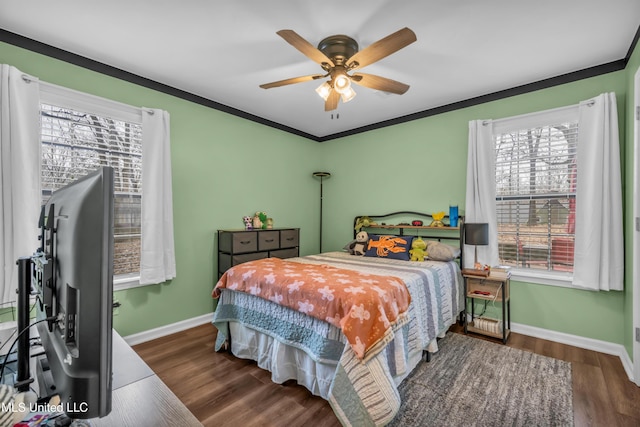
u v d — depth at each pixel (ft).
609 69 8.44
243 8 6.28
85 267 1.78
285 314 6.98
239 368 7.64
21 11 6.33
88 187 1.85
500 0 6.01
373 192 14.02
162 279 9.36
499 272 9.63
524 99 9.91
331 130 15.14
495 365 7.69
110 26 6.88
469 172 10.59
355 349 5.31
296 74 9.21
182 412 2.65
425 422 5.59
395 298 6.53
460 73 9.07
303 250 15.31
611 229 8.23
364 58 6.39
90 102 8.34
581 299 8.87
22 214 6.94
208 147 11.12
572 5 6.13
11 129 6.86
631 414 5.81
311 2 6.10
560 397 6.34
